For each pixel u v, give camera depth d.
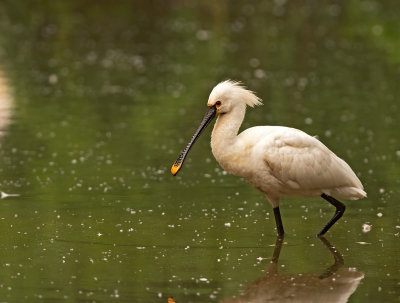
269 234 11.84
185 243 11.37
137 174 15.23
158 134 18.30
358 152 16.58
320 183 11.69
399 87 23.03
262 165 11.48
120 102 21.53
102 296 9.31
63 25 34.25
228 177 15.12
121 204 13.36
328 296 9.35
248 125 18.62
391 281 9.85
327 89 22.86
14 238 11.58
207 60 27.25
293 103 21.09
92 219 12.52
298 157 11.50
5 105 21.16
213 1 40.19
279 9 38.72
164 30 33.34
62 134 18.27
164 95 22.30
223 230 12.00
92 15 36.66
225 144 11.62
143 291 9.47
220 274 10.10
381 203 13.38
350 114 19.88
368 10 38.06
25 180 14.77
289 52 28.78
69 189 14.23
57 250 11.05
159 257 10.76
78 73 25.42
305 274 10.12
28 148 17.06
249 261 10.62
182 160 12.05
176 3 39.72
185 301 9.16
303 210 13.14
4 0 39.12
